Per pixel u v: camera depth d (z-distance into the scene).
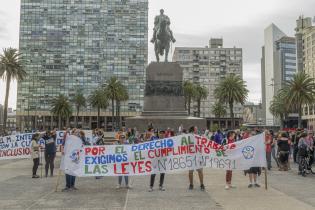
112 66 163.00
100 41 163.50
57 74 162.38
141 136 28.42
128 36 164.25
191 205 11.89
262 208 11.42
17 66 72.88
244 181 17.70
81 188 15.59
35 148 18.97
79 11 163.88
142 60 163.75
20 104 161.38
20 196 13.59
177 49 176.62
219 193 14.26
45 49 162.88
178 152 15.09
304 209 11.30
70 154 14.92
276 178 18.97
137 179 18.55
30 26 163.00
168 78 46.31
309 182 17.50
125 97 111.06
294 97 72.38
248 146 15.34
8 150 21.17
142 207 11.55
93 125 161.12
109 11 164.25
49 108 161.62
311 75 160.38
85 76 162.50
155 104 45.91
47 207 11.59
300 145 20.42
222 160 15.20
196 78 175.88
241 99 81.44
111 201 12.60
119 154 15.10
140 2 165.25
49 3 163.62
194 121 44.16
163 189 14.98
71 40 163.00
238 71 176.62
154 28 47.59
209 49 177.12
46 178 18.72
